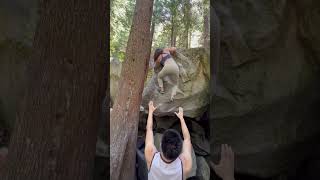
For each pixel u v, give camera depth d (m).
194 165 3.12
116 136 3.02
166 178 2.25
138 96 3.23
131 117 3.15
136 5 3.39
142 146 3.45
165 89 3.81
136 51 3.29
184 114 3.72
